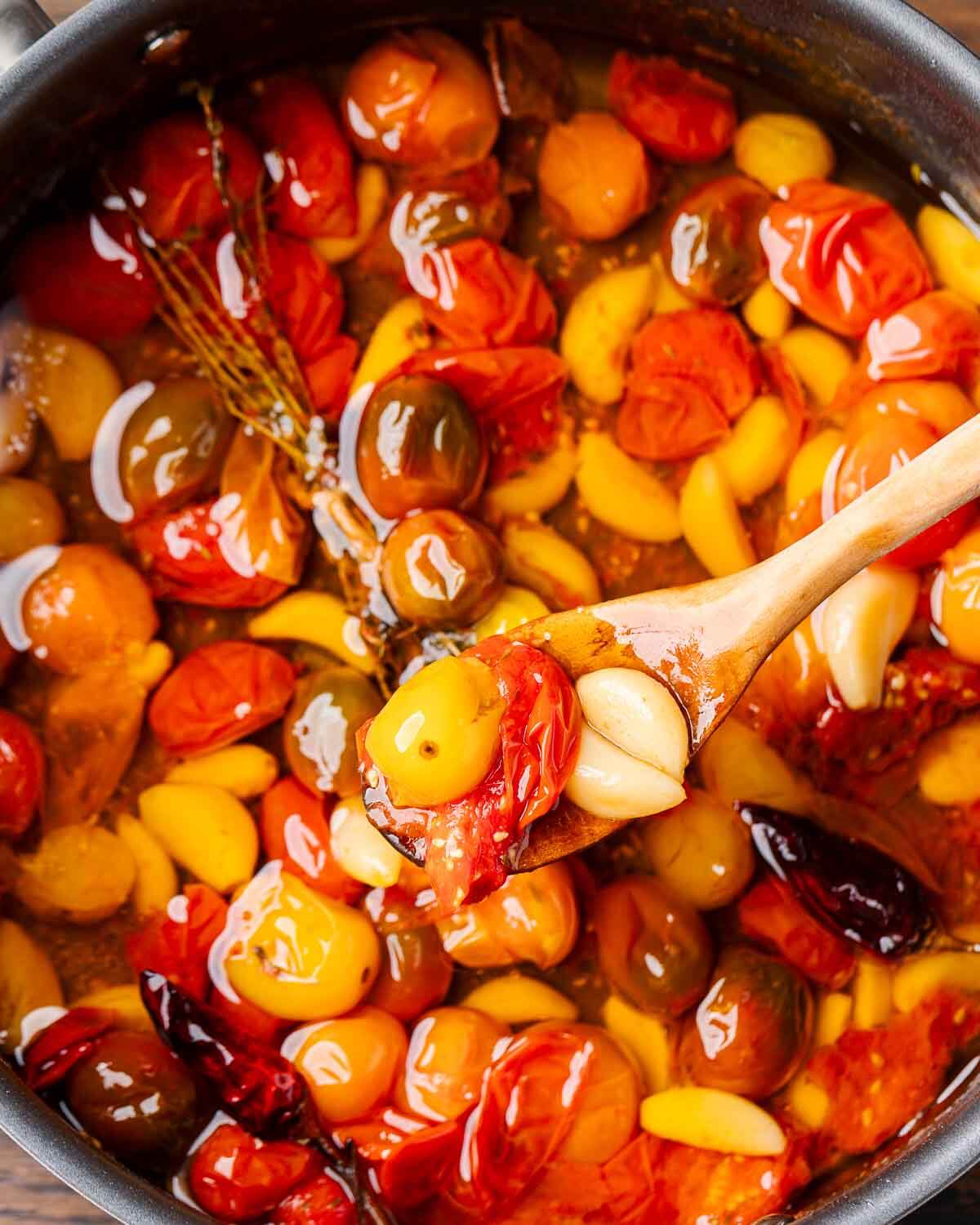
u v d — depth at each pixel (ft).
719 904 2.24
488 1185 2.19
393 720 2.04
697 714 2.12
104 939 2.22
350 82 2.29
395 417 2.22
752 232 2.28
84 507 2.25
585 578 2.26
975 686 2.25
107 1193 2.03
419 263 2.27
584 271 2.29
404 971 2.22
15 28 2.18
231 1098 2.17
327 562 2.26
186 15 2.20
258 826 2.24
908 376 2.26
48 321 2.26
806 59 2.27
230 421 2.25
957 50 2.19
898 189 2.32
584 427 2.28
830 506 2.26
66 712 2.23
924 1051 2.23
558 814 2.11
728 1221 2.20
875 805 2.25
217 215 2.27
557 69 2.31
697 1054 2.22
